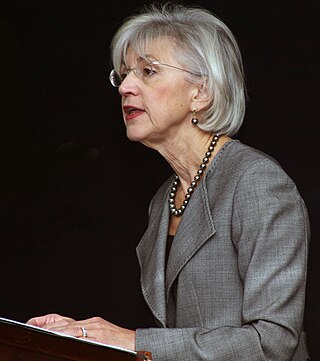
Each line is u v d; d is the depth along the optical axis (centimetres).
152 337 819
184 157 912
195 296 862
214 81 896
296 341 826
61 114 1342
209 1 1248
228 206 858
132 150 1321
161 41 898
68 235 1338
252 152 885
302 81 1219
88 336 813
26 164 1349
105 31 1331
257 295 823
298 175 1213
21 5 1356
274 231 836
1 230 1352
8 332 646
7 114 1352
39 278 1344
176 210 919
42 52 1350
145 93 895
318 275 1178
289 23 1224
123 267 1316
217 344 812
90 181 1332
